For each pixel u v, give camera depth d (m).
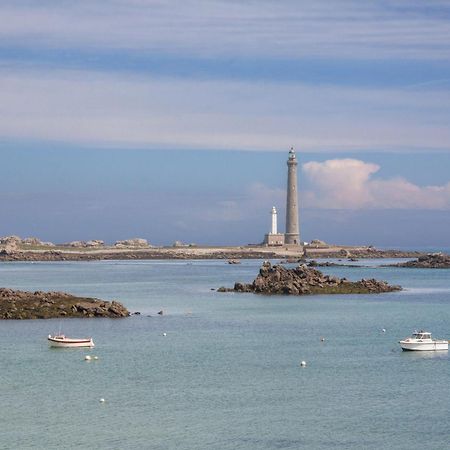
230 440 160.75
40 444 157.88
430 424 171.75
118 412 179.50
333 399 191.25
